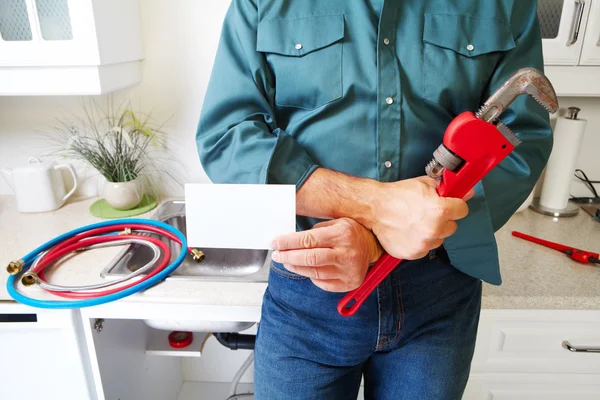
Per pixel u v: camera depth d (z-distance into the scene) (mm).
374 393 782
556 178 1395
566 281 1026
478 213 607
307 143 684
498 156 499
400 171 668
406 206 531
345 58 653
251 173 620
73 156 1464
